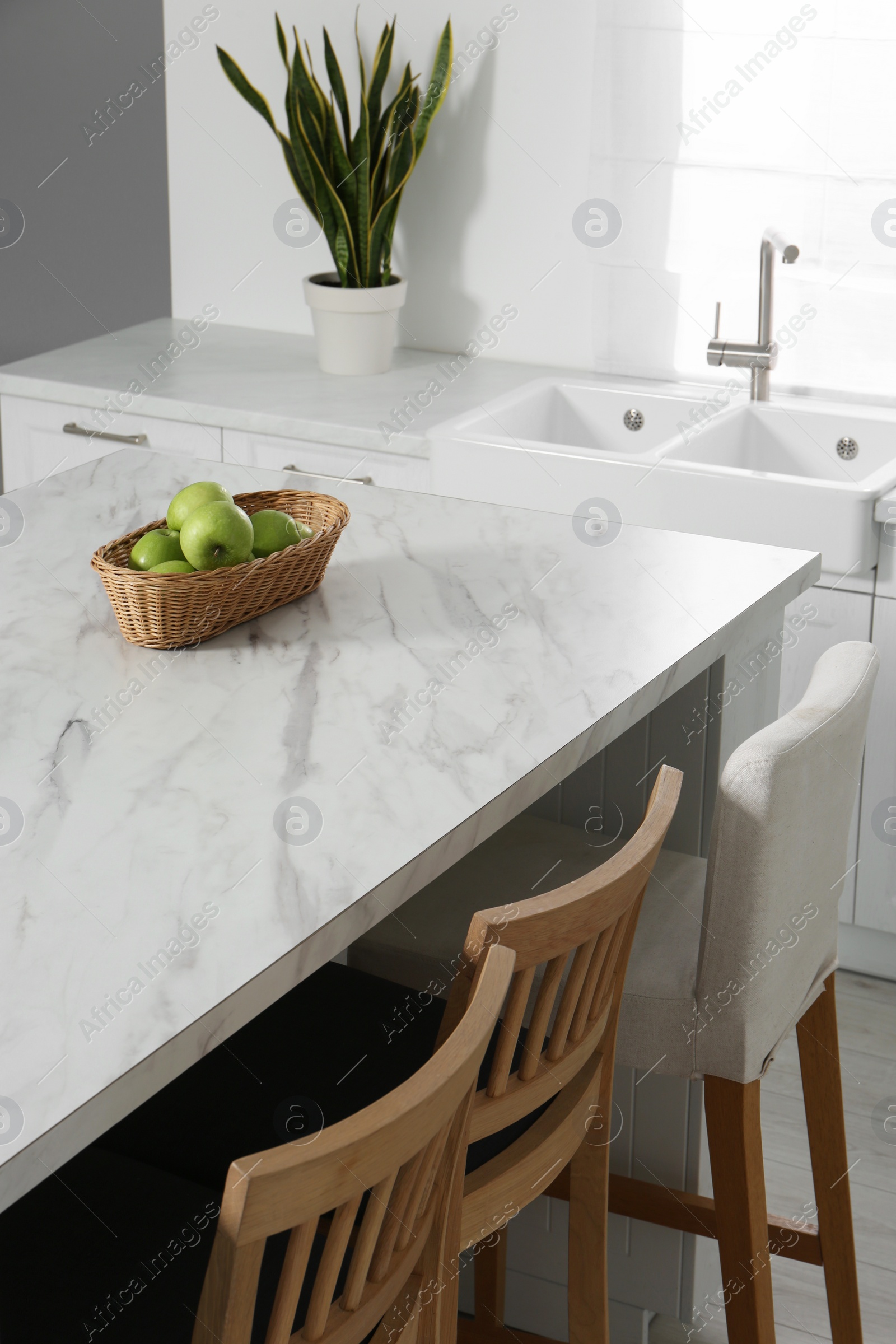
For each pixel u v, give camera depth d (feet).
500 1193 4.35
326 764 4.60
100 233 13.50
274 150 11.52
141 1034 3.29
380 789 4.44
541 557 6.40
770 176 9.64
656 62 9.77
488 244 10.89
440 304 11.27
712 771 6.29
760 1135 5.32
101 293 13.76
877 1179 7.55
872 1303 6.75
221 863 4.02
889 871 8.98
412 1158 3.30
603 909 4.05
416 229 11.14
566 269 10.62
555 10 10.05
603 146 10.14
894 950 9.33
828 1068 5.96
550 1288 6.60
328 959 3.77
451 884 5.84
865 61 9.11
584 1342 5.16
